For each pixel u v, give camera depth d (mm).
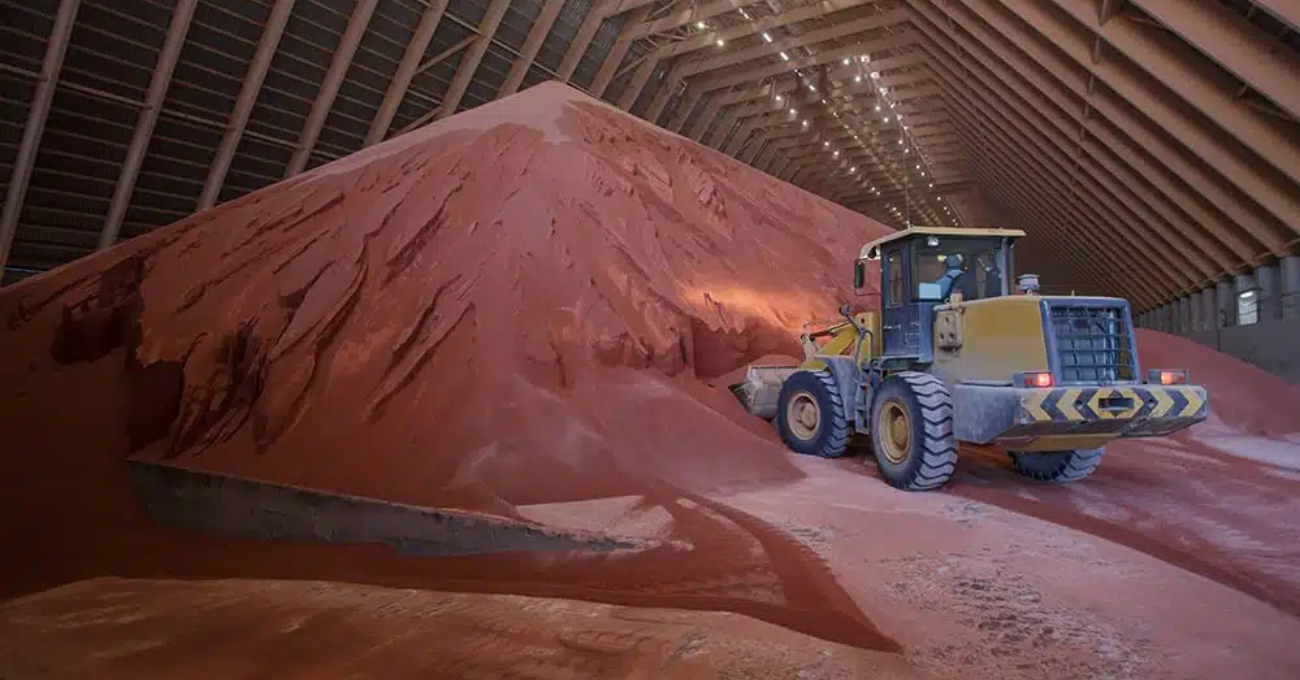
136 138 19328
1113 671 3293
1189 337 21797
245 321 9195
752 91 38250
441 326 8766
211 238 11102
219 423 8398
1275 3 9750
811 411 8961
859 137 43344
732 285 12055
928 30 27125
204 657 3953
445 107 27094
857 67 35219
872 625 3883
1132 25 13414
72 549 6828
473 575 5348
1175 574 4590
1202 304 23000
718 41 31641
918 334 7531
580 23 29781
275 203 11781
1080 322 6434
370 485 6879
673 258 11789
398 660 3746
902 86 36250
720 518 6031
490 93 28609
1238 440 10938
